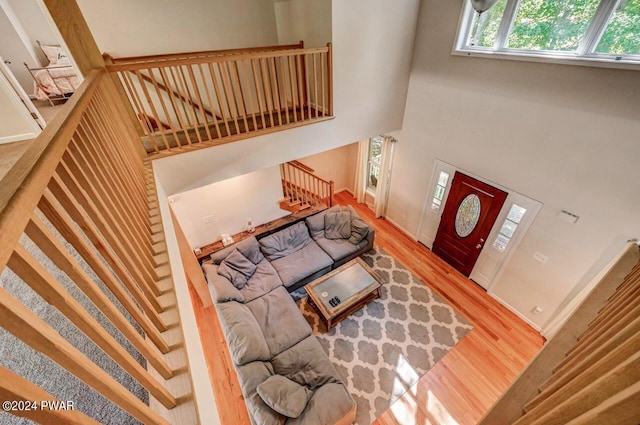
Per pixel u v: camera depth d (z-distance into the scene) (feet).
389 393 10.28
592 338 4.08
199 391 3.84
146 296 3.82
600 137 8.43
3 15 15.33
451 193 14.10
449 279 14.87
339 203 22.30
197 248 17.07
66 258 2.16
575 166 9.24
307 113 12.84
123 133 7.02
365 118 13.35
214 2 12.19
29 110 9.53
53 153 2.42
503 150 11.19
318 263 14.79
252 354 9.83
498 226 12.43
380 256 16.55
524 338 11.95
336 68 11.25
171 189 9.74
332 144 12.94
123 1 10.77
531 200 10.85
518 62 9.67
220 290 12.14
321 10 10.52
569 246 10.16
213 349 12.09
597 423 1.81
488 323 12.59
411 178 16.37
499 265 12.95
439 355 11.43
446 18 11.28
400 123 15.12
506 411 4.47
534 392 4.63
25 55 16.55
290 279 13.91
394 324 12.67
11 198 1.65
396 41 12.26
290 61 9.92
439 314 13.05
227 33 12.99
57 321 4.37
